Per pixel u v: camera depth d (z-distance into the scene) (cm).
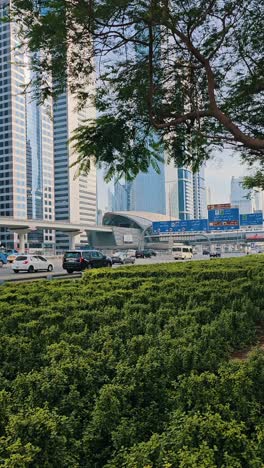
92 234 9638
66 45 567
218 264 1477
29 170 9506
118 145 721
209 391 298
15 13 533
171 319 539
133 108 736
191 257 6222
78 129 728
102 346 446
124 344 451
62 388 327
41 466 245
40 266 3525
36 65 610
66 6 521
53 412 282
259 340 590
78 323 532
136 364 359
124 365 357
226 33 672
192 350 385
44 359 406
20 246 7069
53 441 255
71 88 669
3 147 9038
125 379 335
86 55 621
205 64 622
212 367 379
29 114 8762
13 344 445
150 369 339
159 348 414
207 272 1079
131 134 746
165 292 759
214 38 681
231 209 5447
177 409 294
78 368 348
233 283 852
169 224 5925
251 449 244
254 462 238
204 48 697
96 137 714
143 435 296
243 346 554
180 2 589
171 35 650
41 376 338
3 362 428
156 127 668
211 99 618
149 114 673
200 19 606
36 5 523
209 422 254
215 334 501
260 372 338
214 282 871
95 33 577
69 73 631
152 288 824
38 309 595
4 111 8094
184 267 1334
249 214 5362
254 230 5709
